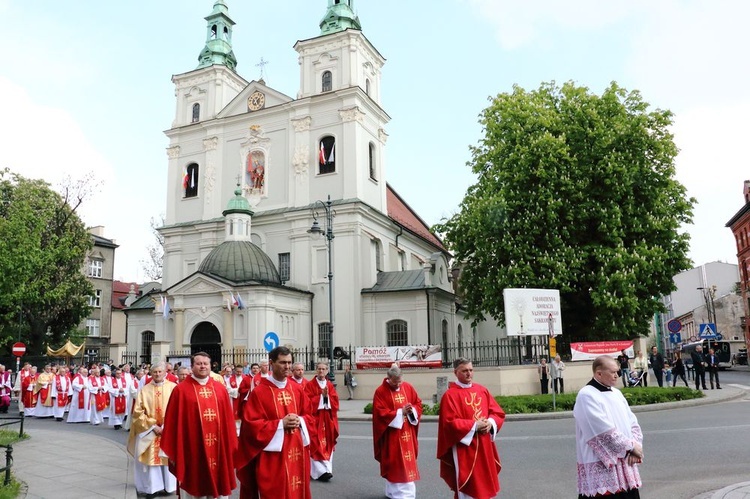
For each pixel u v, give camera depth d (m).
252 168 44.91
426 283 40.19
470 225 31.98
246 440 7.55
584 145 31.23
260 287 37.03
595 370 6.37
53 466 13.12
